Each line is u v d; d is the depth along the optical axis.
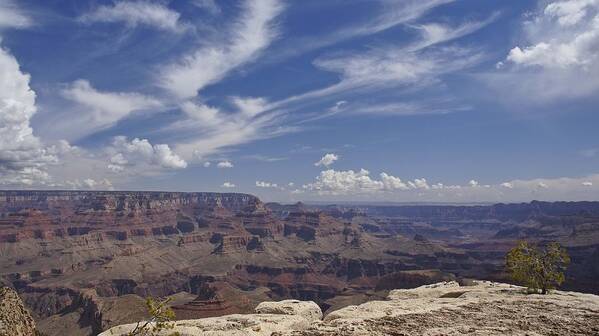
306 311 33.97
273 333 23.31
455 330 22.00
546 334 21.08
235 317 29.92
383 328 22.81
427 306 30.89
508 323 23.72
